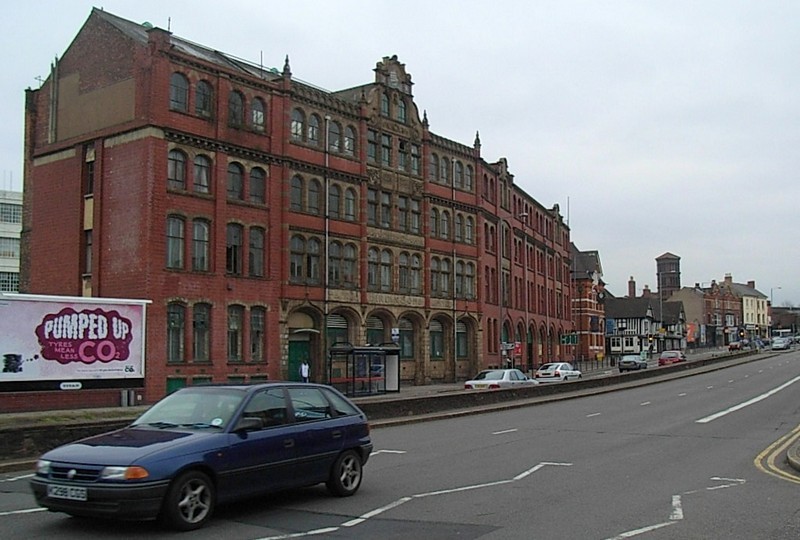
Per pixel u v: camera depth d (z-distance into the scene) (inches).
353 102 1909.4
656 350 4854.8
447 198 2213.3
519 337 2778.1
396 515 418.0
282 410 441.4
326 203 1779.0
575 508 437.7
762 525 393.7
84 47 1556.3
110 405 1176.8
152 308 1380.4
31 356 1090.1
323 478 456.8
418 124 2121.1
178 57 1465.3
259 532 374.9
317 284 1740.9
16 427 620.4
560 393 1470.2
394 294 1982.0
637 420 1010.1
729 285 6338.6
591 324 4025.6
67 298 1138.0
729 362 2787.9
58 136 1588.3
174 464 365.7
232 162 1565.0
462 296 2261.3
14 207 2920.8
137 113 1437.0
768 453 688.4
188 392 439.5
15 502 453.1
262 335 1605.6
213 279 1496.1
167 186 1432.1
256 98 1631.4
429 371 2114.9
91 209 1502.2
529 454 678.5
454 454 677.9
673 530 382.0
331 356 1592.0
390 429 924.0
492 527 388.5
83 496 350.3
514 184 2748.5
